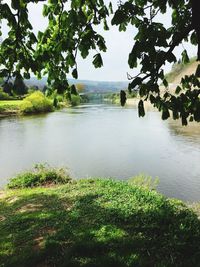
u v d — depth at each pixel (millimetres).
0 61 4734
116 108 75125
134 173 19734
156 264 5840
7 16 4254
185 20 4414
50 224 8219
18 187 14289
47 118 53469
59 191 11820
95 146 28406
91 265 5906
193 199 14859
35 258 6383
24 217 8938
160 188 16609
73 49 4641
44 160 23734
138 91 4203
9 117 56406
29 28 4594
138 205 9086
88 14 5074
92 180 13398
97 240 6859
